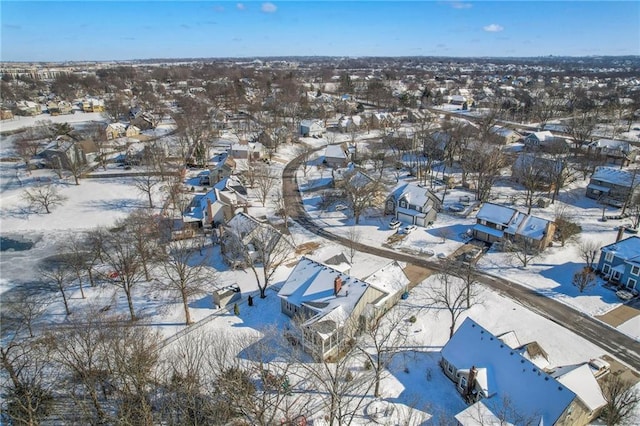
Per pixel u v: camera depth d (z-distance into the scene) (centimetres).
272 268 5988
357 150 11712
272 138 12481
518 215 6644
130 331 4200
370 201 8112
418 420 3509
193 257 6391
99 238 6269
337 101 19438
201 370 3966
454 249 6556
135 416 3291
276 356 4244
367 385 3891
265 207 8344
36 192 8838
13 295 5450
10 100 19688
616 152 10469
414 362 4216
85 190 9162
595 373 3897
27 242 6925
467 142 10331
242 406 3241
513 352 3609
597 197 8338
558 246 6506
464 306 5088
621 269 5397
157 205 8400
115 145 12362
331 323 4181
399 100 19750
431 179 9306
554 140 11025
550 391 3206
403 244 6762
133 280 5334
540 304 5131
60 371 3947
